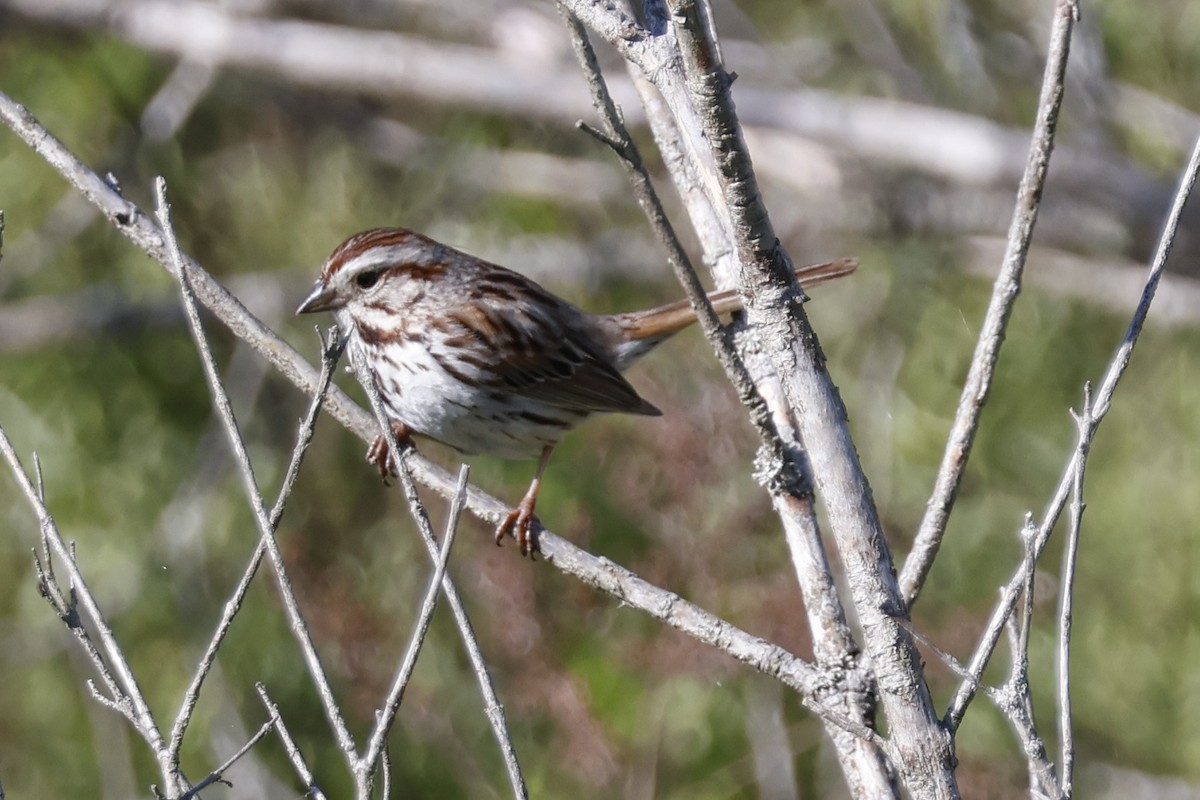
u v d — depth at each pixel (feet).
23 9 57.72
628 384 31.53
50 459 48.47
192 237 56.85
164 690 45.03
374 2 63.05
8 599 46.85
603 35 19.79
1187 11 60.59
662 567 37.60
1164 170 62.13
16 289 55.01
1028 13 61.98
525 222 59.16
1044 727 44.60
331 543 45.96
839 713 19.51
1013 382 50.85
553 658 39.40
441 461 41.98
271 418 52.31
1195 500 48.55
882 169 59.93
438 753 42.68
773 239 17.97
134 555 46.83
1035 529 17.67
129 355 52.80
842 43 63.31
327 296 30.50
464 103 57.67
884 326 53.67
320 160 59.16
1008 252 19.40
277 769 44.37
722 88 16.94
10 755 45.39
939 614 42.37
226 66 58.44
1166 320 56.70
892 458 46.83
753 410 19.88
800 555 20.65
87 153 57.16
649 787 39.58
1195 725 46.47
